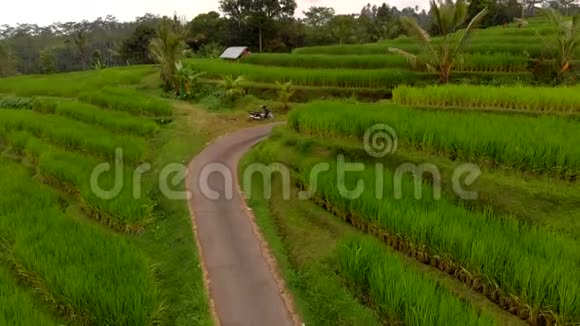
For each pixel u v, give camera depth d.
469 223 11.77
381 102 24.59
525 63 30.88
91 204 16.12
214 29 74.31
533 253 10.21
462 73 30.95
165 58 34.41
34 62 126.12
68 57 128.12
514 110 19.86
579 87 21.88
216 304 11.45
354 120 18.72
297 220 15.10
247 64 39.78
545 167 13.53
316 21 94.25
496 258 10.12
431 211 12.39
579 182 13.17
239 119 28.50
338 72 32.62
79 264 11.58
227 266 13.05
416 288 9.64
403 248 12.46
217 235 14.78
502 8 64.88
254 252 13.77
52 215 14.73
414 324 9.07
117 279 10.99
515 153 13.98
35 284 12.16
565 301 8.74
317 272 12.16
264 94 32.75
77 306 10.47
